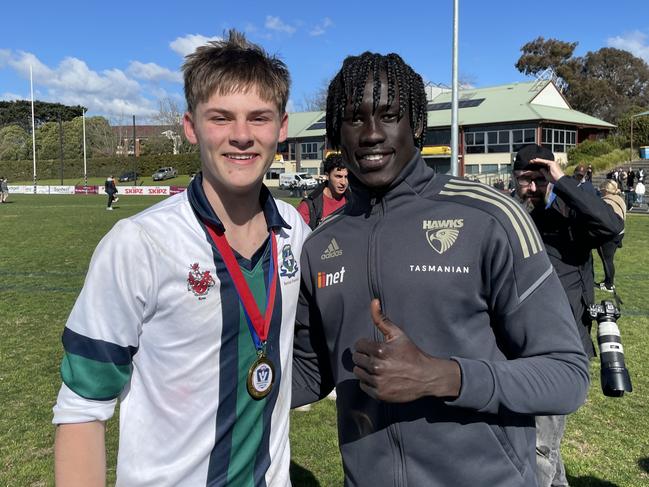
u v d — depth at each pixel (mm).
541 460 3113
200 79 1701
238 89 1674
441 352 1589
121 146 99188
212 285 1660
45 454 3953
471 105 50469
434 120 50312
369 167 1696
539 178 3291
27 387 5191
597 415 4727
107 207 30609
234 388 1708
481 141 48188
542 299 1545
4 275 10953
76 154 80062
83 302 1570
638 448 4172
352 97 1697
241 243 1789
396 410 1618
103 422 1611
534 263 1556
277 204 1981
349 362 1731
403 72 1709
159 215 1643
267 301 1811
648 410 4820
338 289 1755
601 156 42844
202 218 1666
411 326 1608
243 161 1705
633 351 6316
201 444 1660
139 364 1649
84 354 1551
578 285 3277
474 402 1420
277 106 1762
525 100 48281
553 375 1479
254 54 1756
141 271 1574
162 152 83125
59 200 39562
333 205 4660
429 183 1746
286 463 1912
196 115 1746
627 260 13008
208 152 1715
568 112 50125
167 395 1635
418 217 1672
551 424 3072
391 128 1683
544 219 3305
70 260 12883
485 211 1610
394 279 1636
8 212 27281
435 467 1588
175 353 1630
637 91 73188
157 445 1641
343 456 1799
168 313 1618
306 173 54656
